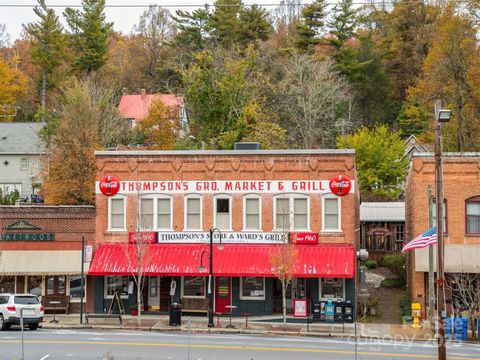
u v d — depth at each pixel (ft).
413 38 298.56
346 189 131.23
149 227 136.77
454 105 202.90
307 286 134.10
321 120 250.57
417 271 128.36
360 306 139.33
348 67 273.33
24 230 138.62
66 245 138.31
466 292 124.47
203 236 135.13
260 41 285.43
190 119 237.86
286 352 91.09
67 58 325.83
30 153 260.42
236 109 217.36
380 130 242.37
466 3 201.57
